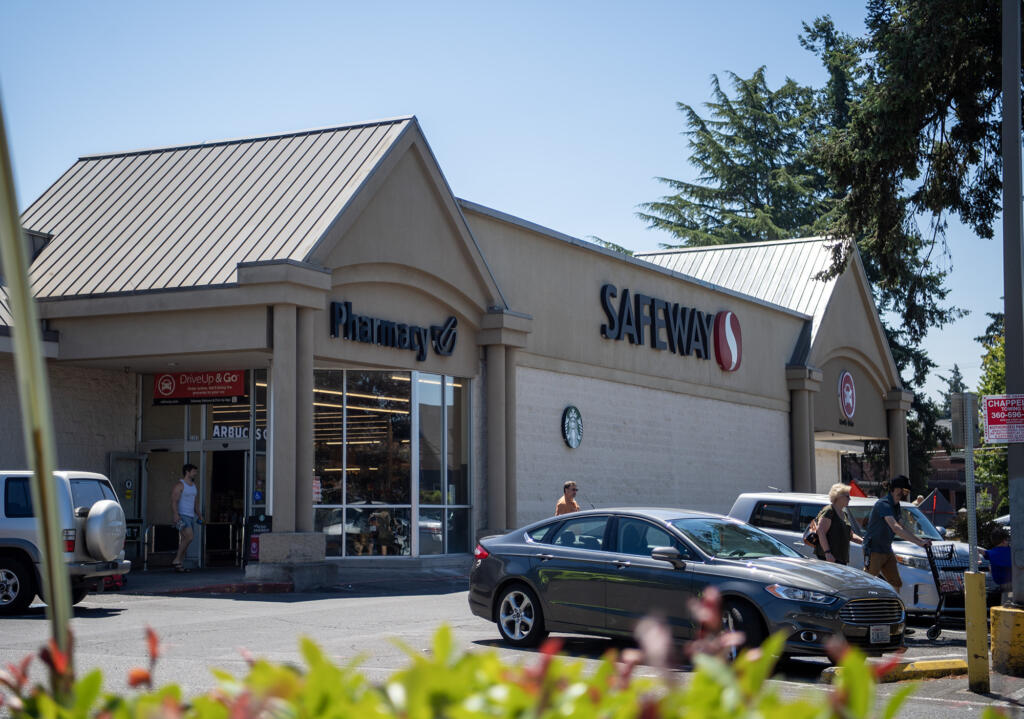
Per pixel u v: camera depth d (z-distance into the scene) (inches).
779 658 457.4
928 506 1143.6
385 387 888.9
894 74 676.1
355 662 100.1
